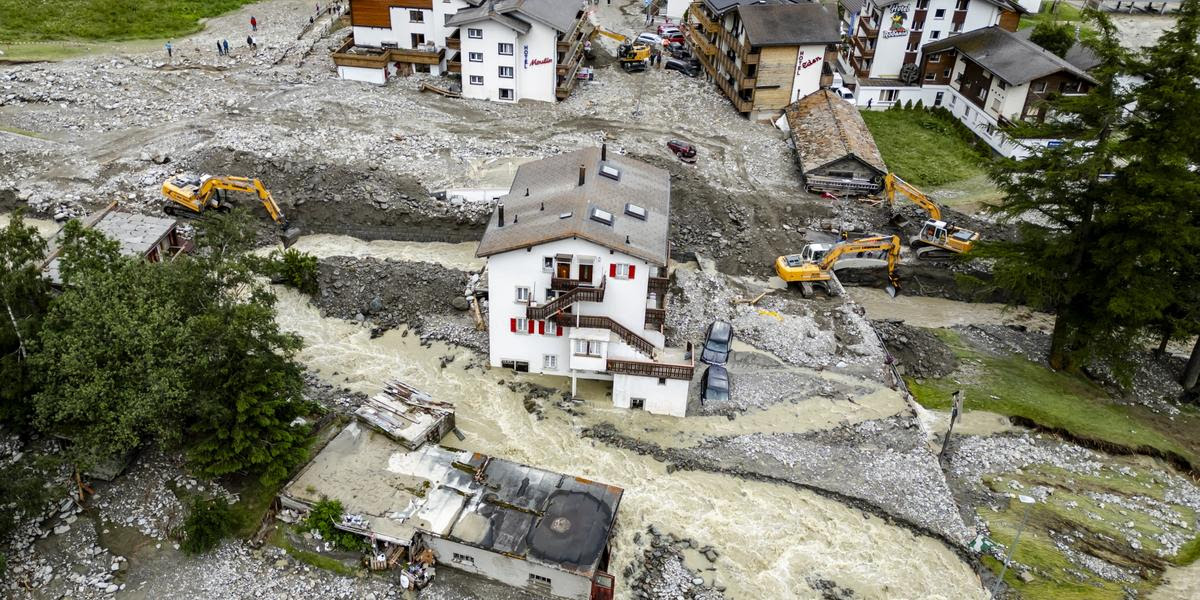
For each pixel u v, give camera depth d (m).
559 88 80.75
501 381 48.44
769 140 77.69
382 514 36.72
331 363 49.19
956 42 83.75
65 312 35.66
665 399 46.00
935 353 54.09
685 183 66.69
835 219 65.81
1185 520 43.19
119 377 35.47
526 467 39.84
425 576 35.81
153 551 36.25
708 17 88.19
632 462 43.25
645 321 46.69
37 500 35.16
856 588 37.41
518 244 43.44
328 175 63.25
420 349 50.88
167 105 73.44
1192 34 43.41
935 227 60.97
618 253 43.38
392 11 83.06
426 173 65.31
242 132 68.62
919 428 46.88
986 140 78.75
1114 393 53.06
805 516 40.88
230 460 37.50
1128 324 49.22
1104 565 39.94
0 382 36.19
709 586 36.84
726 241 62.72
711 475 42.88
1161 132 45.06
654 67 91.88
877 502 41.59
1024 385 52.41
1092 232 49.22
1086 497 44.16
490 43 76.94
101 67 79.19
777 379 49.59
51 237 51.50
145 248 51.75
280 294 54.50
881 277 61.50
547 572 34.81
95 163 64.69
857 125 74.88
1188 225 46.12
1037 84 74.25
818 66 79.69
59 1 92.12
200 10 97.62
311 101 75.50
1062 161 46.84
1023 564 39.44
